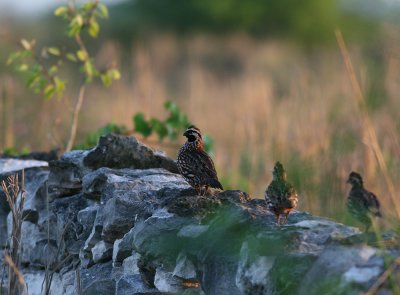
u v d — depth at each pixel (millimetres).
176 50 43594
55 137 14250
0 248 10211
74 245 9016
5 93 17766
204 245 7273
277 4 55344
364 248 6316
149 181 9078
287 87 22516
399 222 7383
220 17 56406
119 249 8219
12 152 13914
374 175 12273
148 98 18469
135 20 54125
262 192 14617
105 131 13688
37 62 13930
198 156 8688
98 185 9188
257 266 6719
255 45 46000
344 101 15555
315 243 6797
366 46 19703
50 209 9594
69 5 13789
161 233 7652
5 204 10344
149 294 7797
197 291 7445
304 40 53406
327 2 54031
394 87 14562
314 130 14445
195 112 20781
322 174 13055
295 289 6391
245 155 15555
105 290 8367
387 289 5898
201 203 7863
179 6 57219
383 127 13336
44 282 9438
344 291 5988
